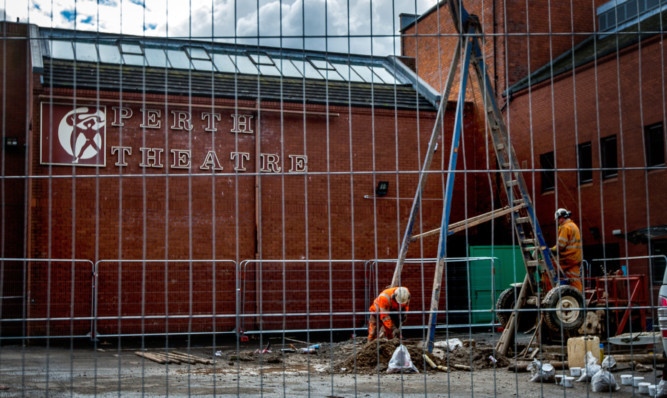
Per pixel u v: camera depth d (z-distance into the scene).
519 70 20.50
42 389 7.89
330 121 17.80
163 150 16.42
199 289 16.16
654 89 15.10
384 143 18.25
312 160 17.62
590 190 16.83
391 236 17.94
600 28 21.44
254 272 16.59
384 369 9.83
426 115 18.80
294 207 17.31
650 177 15.34
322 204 17.53
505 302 12.17
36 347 14.16
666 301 7.53
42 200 15.29
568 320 10.68
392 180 18.17
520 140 18.88
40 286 14.99
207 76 18.00
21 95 17.48
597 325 10.96
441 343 11.50
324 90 18.95
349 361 10.23
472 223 11.08
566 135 17.44
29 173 15.34
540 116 18.20
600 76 16.53
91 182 15.74
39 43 16.50
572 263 11.29
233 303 16.28
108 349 13.58
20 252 16.91
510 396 7.49
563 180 17.62
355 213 17.70
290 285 16.83
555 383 8.57
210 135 16.84
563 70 17.41
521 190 11.21
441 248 10.49
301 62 20.88
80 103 15.80
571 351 9.59
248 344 14.74
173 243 16.17
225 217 16.72
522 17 20.69
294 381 8.77
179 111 16.66
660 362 10.14
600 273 16.62
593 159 16.70
